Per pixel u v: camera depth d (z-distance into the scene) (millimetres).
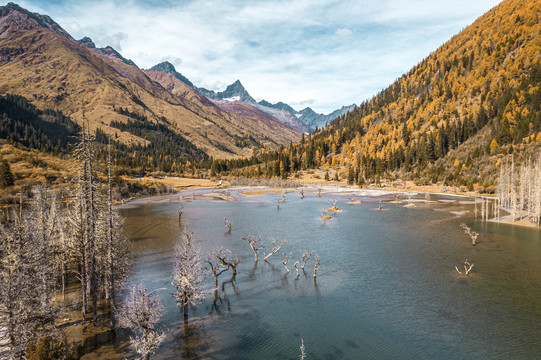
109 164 34625
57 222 45562
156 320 33156
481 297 44625
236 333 36031
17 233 29453
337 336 35406
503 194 127250
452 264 58719
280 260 62875
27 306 28922
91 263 36938
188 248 41062
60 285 48469
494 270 55062
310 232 87062
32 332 28578
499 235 80438
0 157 154500
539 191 96062
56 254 41094
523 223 94812
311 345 33562
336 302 43969
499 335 35094
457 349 32656
